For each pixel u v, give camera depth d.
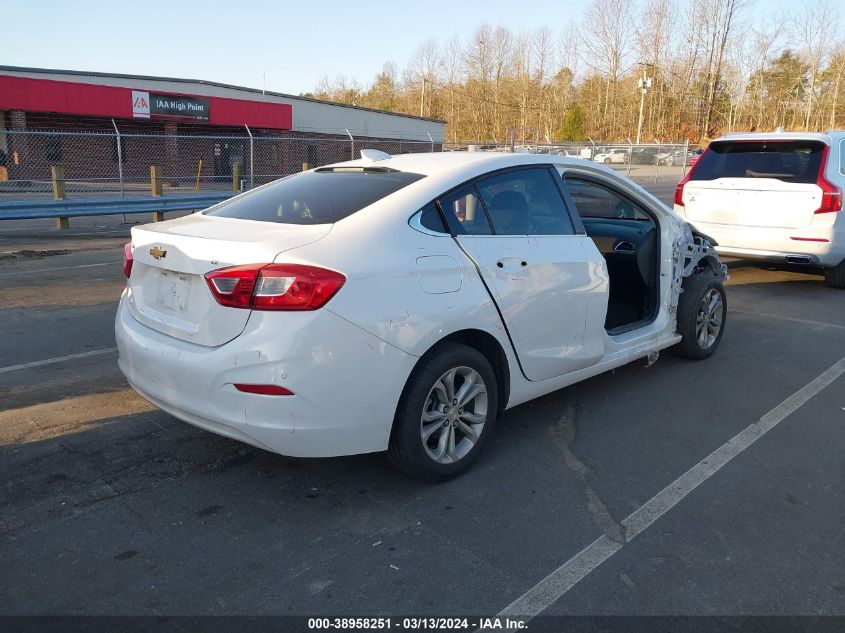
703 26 60.84
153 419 4.07
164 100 27.80
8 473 3.39
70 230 13.55
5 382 4.64
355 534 2.94
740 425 4.16
